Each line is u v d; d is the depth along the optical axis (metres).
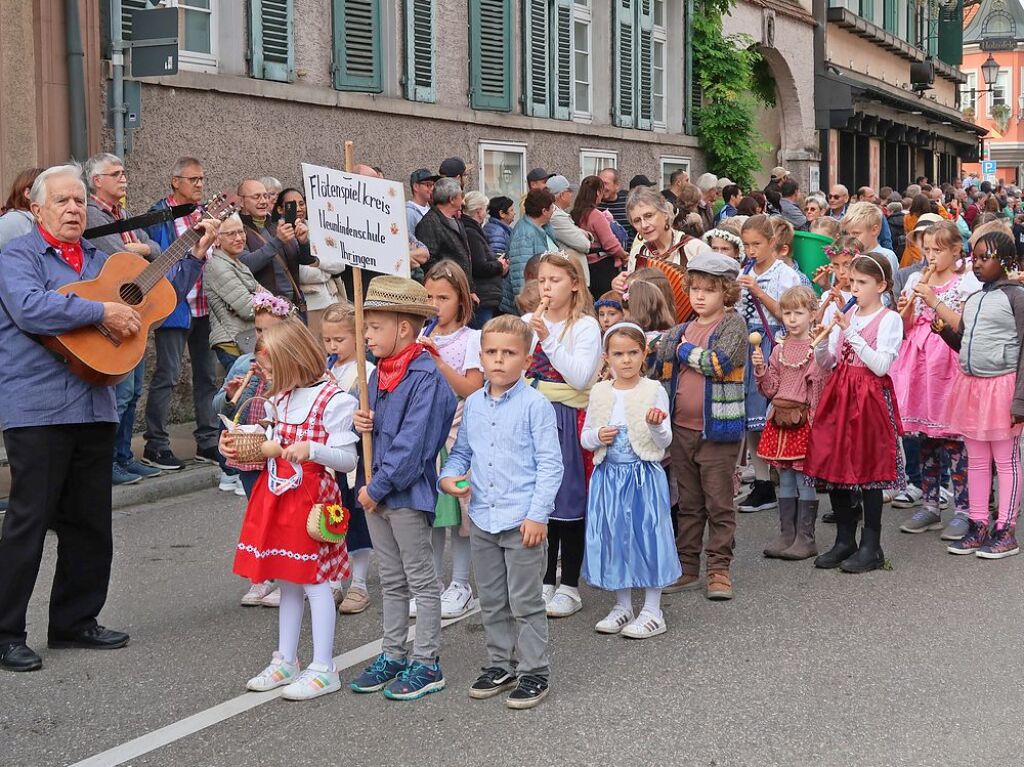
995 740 4.72
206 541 7.84
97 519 5.86
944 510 8.73
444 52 15.10
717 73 21.11
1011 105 70.56
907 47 33.78
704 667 5.54
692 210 12.39
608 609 6.49
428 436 5.12
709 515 6.66
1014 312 7.28
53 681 5.45
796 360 7.13
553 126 17.09
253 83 12.23
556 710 5.04
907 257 10.66
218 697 5.24
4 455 9.21
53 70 10.38
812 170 26.44
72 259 5.84
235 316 9.38
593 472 6.06
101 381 5.73
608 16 18.52
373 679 5.27
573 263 6.29
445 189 10.97
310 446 5.11
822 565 7.18
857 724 4.88
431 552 5.27
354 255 5.28
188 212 6.49
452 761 4.56
